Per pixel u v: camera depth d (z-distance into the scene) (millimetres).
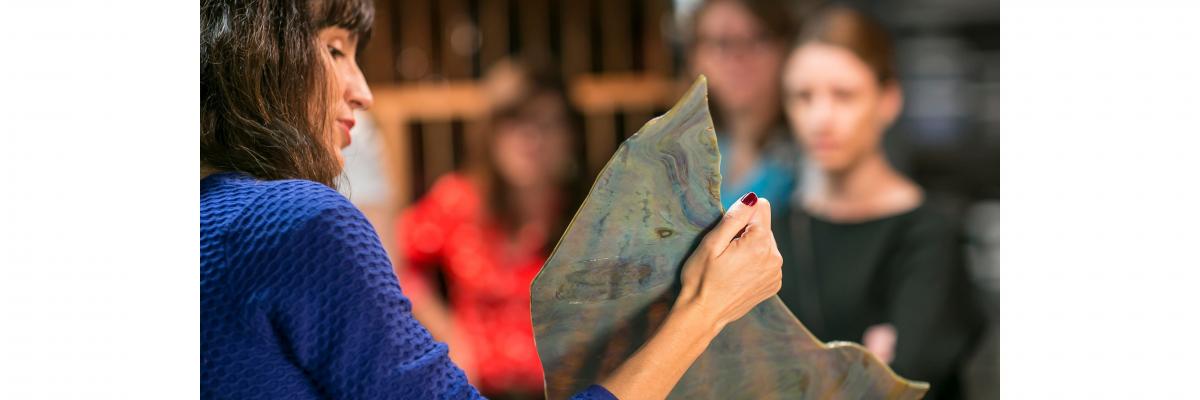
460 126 3141
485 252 2559
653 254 818
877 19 2322
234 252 677
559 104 2625
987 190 2350
